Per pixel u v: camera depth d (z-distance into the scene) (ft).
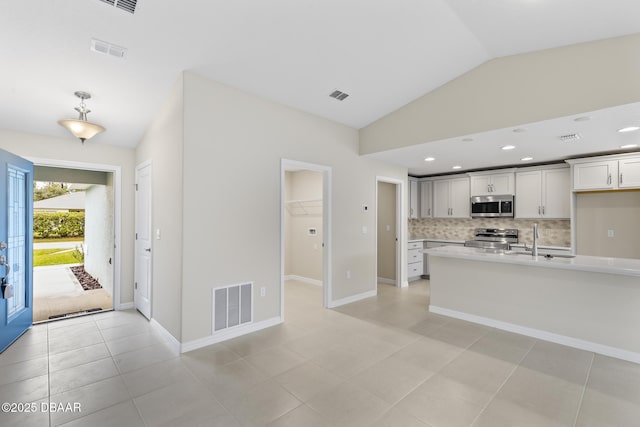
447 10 8.21
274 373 8.14
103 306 14.57
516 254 12.00
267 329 11.39
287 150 12.44
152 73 9.30
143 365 8.56
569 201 16.21
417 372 8.21
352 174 15.28
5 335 9.59
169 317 10.19
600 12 7.75
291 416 6.40
